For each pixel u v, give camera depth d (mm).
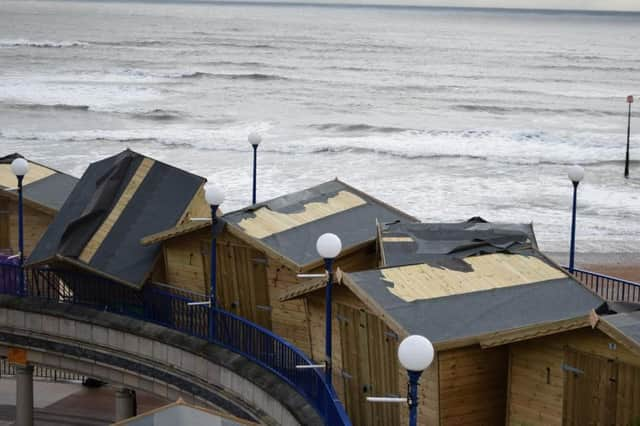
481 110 125562
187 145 90750
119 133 97188
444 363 19156
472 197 70188
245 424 18438
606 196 72125
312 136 100375
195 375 24859
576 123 115250
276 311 26422
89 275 27594
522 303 20234
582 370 18500
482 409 19750
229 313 24594
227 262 27203
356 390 21969
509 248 23500
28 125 102750
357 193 30047
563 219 64125
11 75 149625
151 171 30406
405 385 20109
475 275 21609
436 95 140250
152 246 28234
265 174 76438
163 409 18891
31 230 32719
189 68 169125
